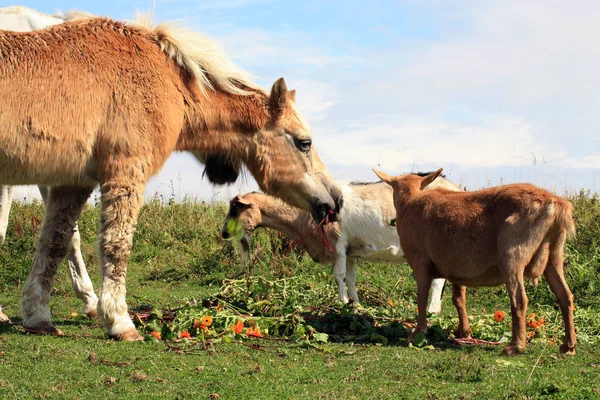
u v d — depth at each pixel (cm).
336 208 700
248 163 676
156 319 687
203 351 556
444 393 443
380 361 536
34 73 554
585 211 1099
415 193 670
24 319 632
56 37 579
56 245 645
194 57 629
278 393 445
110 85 578
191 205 1436
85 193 651
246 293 768
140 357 528
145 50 606
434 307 855
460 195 625
